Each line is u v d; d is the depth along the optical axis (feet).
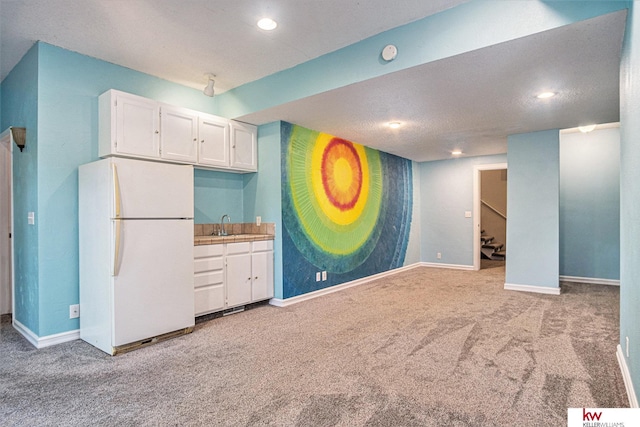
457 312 12.93
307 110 12.51
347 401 6.83
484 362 8.56
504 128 15.29
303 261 14.93
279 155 13.93
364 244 18.81
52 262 9.98
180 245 10.60
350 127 15.02
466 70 9.10
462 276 20.44
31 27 8.95
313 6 8.05
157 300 10.00
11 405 6.76
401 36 9.01
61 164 10.13
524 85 10.14
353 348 9.52
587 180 18.58
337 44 9.95
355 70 9.88
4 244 13.09
